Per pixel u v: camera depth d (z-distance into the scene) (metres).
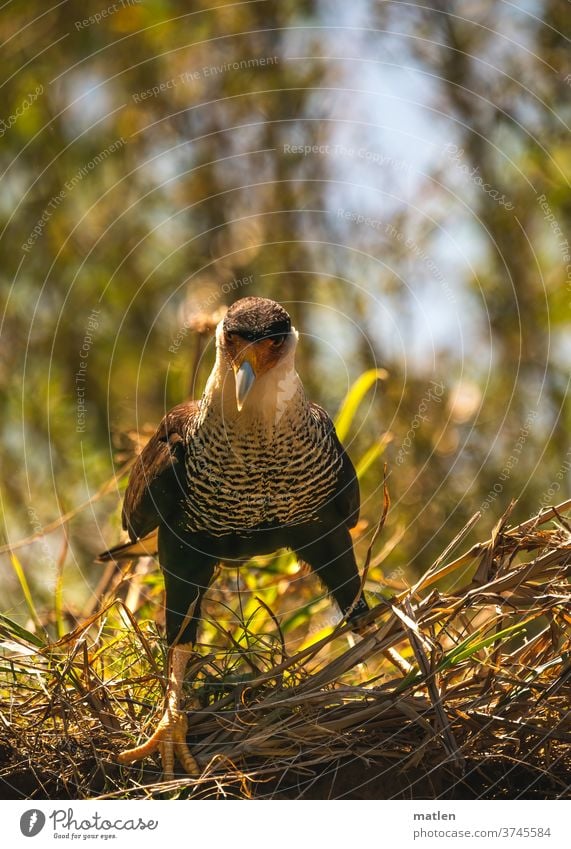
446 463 11.11
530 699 6.02
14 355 11.45
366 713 6.03
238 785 6.12
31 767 6.11
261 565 8.63
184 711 6.34
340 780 6.08
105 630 7.96
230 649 6.80
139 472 7.83
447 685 6.19
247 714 6.33
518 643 7.71
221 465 7.31
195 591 7.43
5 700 6.54
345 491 7.69
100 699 6.38
